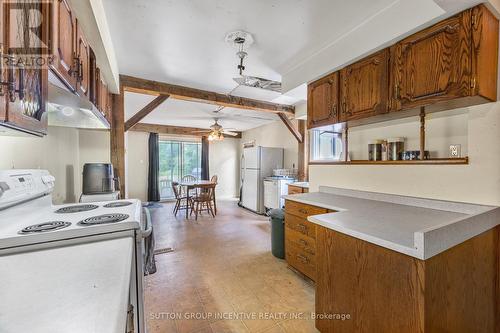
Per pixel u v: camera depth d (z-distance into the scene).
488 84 1.34
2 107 0.70
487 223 1.33
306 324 1.69
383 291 1.12
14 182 1.21
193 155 7.80
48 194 1.62
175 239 3.50
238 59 2.54
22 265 0.79
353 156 2.47
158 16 1.81
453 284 1.11
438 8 1.42
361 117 1.99
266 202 5.14
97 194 2.46
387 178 2.00
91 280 0.67
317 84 2.47
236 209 5.80
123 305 0.54
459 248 1.14
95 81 1.89
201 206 5.23
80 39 1.47
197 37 2.11
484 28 1.30
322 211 1.98
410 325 1.02
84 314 0.50
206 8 1.72
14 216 1.24
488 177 1.44
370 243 1.18
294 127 4.81
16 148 1.54
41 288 0.62
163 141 7.36
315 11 1.76
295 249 2.36
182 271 2.47
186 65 2.69
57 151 2.22
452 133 1.71
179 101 4.21
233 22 1.89
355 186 2.29
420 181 1.77
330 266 1.43
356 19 1.87
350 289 1.30
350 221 1.40
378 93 1.84
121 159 2.98
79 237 1.08
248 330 1.63
